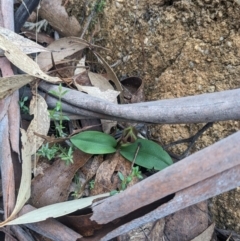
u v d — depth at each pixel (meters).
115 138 0.23
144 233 0.20
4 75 0.21
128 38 0.26
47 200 0.20
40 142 0.21
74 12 0.28
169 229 0.21
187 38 0.24
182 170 0.14
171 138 0.24
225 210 0.23
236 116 0.17
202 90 0.23
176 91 0.24
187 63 0.24
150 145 0.21
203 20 0.23
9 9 0.23
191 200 0.15
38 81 0.22
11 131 0.20
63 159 0.20
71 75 0.24
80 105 0.21
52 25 0.26
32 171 0.21
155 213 0.15
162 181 0.15
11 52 0.20
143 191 0.15
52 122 0.23
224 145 0.14
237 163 0.14
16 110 0.20
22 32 0.25
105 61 0.25
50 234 0.18
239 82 0.22
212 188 0.14
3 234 0.21
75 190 0.21
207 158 0.14
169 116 0.18
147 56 0.25
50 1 0.25
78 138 0.21
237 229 0.23
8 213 0.18
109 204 0.15
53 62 0.23
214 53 0.23
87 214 0.17
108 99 0.23
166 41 0.24
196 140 0.23
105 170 0.21
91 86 0.23
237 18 0.22
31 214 0.18
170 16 0.24
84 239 0.17
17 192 0.19
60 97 0.21
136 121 0.19
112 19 0.26
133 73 0.26
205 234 0.21
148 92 0.25
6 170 0.19
